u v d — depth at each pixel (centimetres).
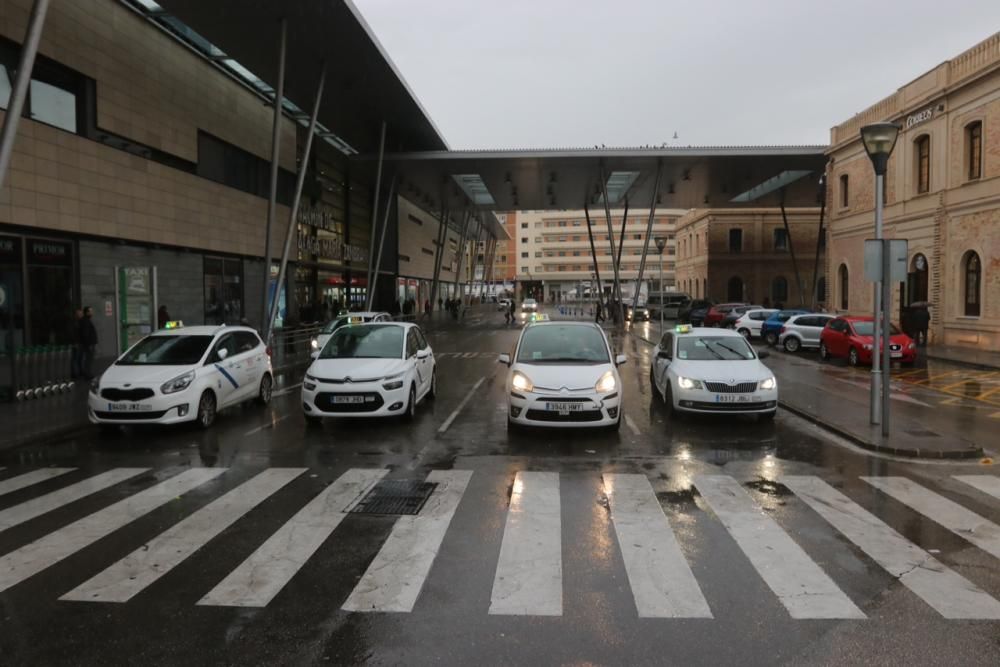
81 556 504
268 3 1858
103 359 1767
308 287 3450
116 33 1853
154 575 468
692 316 4012
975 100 2233
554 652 364
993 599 427
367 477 723
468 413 1127
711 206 5044
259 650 369
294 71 2420
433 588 444
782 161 3381
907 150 2622
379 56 2256
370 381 980
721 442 898
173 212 2139
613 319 4412
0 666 354
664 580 455
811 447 870
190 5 1848
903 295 2653
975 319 2245
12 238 1518
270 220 2059
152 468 772
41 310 1602
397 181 4059
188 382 973
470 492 665
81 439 938
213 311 2438
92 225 1755
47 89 1619
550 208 5206
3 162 959
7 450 870
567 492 664
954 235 2350
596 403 893
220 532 554
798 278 4609
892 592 437
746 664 353
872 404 959
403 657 360
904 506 620
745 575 463
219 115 2433
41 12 974
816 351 2380
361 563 487
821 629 389
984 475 734
